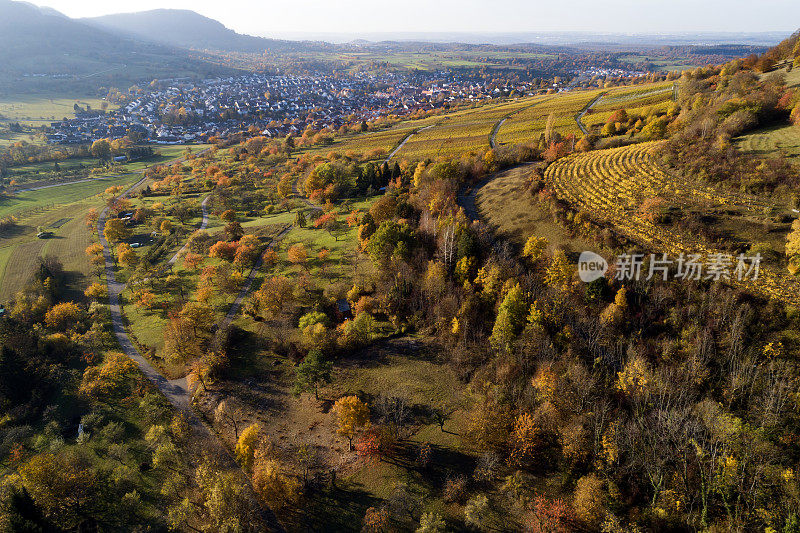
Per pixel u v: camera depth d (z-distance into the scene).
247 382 96.62
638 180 125.19
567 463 67.38
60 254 177.75
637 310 86.06
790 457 59.03
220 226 194.38
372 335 104.25
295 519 67.38
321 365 86.62
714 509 57.16
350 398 79.00
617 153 149.12
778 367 68.06
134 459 79.88
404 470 72.75
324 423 84.19
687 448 63.34
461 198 154.38
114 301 141.62
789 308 73.69
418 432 79.62
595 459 65.88
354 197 199.88
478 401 81.19
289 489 67.50
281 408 89.19
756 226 92.75
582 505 60.22
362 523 65.50
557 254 99.19
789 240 83.06
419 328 104.88
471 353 92.31
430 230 128.62
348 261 137.38
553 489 66.00
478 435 74.69
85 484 72.00
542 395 75.00
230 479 69.44
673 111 178.00
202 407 91.56
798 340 70.50
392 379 91.94
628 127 186.12
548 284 97.56
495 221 130.50
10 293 150.75
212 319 114.31
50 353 108.81
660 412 66.44
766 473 56.97
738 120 130.25
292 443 80.44
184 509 66.44
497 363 86.25
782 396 63.91
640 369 73.06
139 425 87.88
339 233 159.25
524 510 63.41
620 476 63.19
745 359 70.94
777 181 101.62
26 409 91.88
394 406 83.50
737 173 109.19
